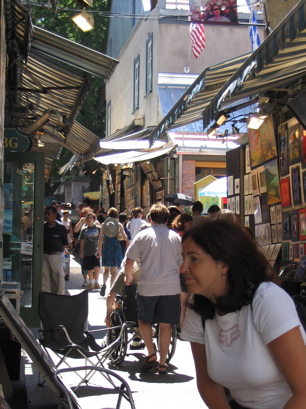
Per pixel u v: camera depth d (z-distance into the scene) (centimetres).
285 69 855
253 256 284
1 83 787
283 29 639
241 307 282
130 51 2991
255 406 285
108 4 3816
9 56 1234
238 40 2456
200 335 301
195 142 2230
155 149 2161
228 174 1561
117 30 3362
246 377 280
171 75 2438
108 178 3297
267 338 273
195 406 660
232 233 284
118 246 1576
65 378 782
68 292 1582
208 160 2262
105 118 4094
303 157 1142
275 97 1183
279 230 1261
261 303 276
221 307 283
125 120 3116
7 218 1181
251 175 1408
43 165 1180
